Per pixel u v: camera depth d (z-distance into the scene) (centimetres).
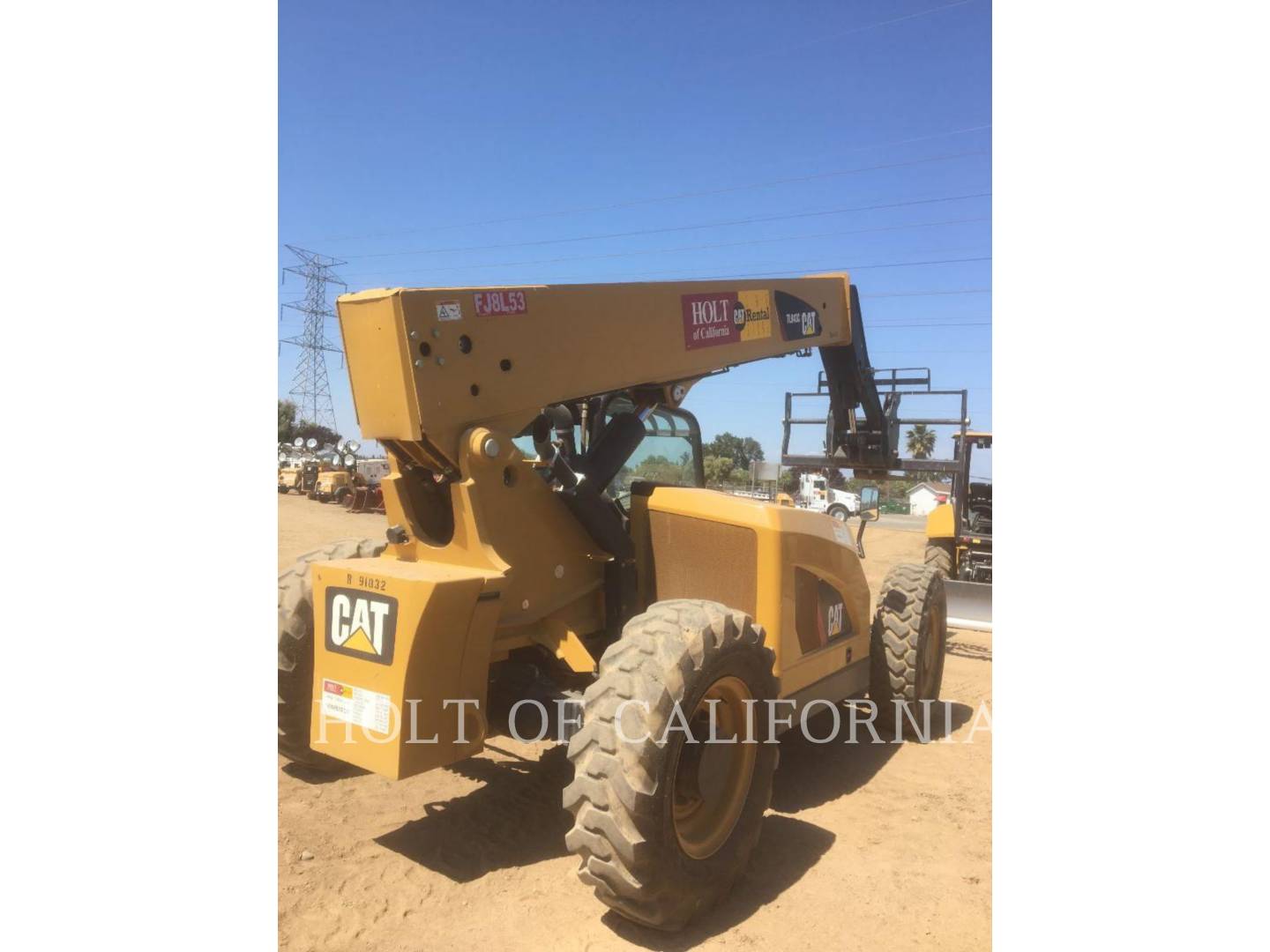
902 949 304
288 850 361
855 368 613
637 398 443
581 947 300
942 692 671
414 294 325
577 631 397
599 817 285
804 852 380
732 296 473
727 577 407
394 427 333
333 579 336
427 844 372
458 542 349
